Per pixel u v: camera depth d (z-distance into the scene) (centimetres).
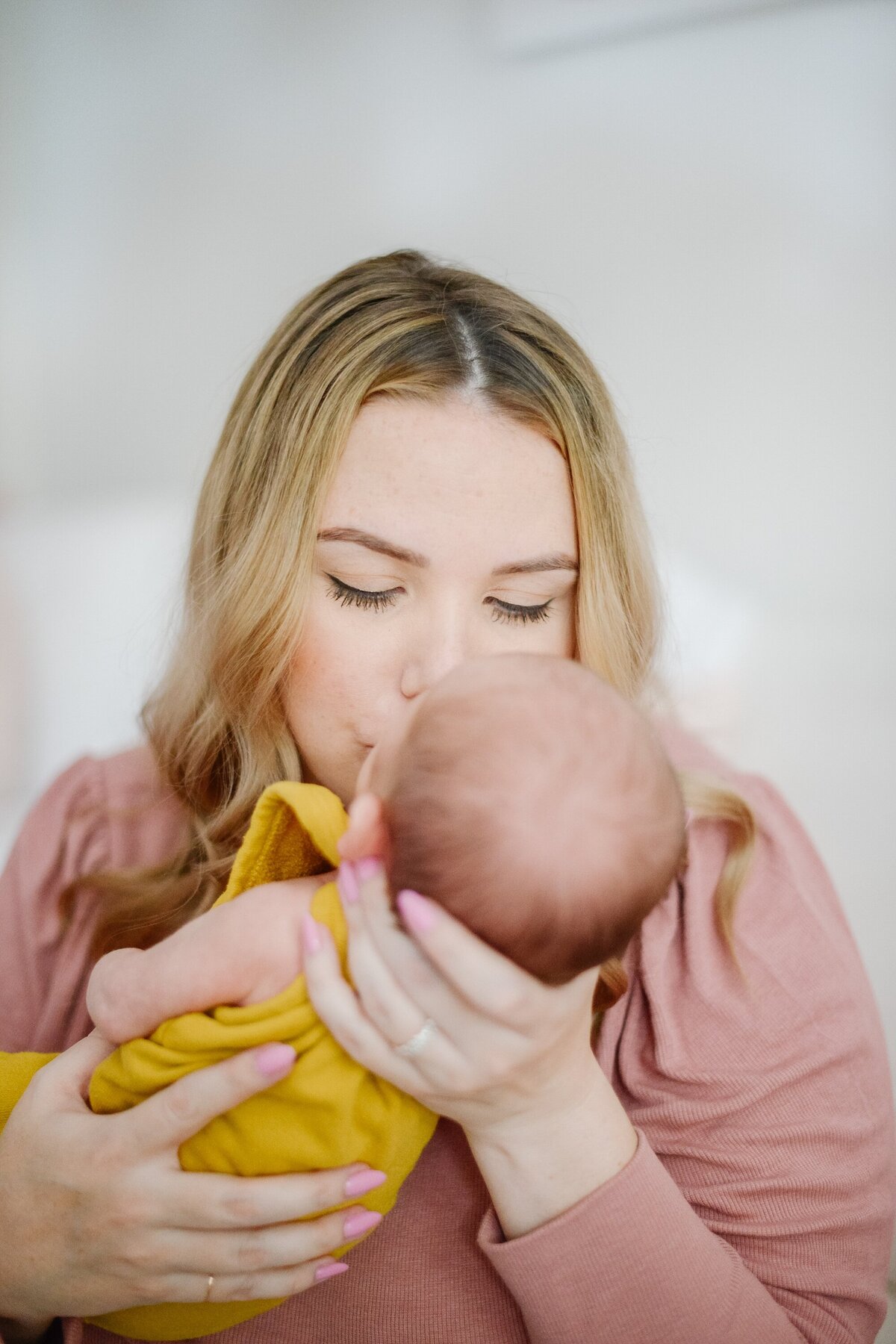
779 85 211
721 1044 97
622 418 212
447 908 72
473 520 96
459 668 82
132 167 247
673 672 187
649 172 222
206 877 120
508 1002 68
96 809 134
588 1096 81
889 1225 95
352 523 98
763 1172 90
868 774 198
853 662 212
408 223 238
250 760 117
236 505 115
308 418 101
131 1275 82
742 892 109
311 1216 84
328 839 83
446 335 100
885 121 208
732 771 134
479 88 226
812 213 215
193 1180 79
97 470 264
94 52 241
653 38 214
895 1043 156
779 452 224
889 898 181
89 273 256
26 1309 88
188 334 254
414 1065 74
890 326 215
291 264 246
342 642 104
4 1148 87
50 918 127
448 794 73
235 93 238
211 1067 76
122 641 236
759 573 226
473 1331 90
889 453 218
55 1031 121
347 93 233
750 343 223
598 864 72
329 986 75
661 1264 78
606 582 108
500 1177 81
